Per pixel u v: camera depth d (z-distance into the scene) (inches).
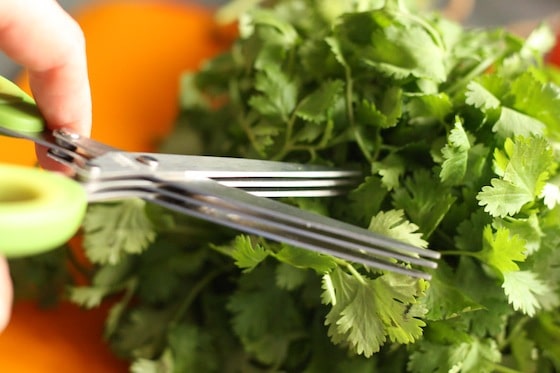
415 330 12.3
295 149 14.3
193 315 15.3
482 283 13.2
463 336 12.9
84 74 12.8
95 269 15.4
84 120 13.1
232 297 14.4
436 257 11.7
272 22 15.3
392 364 13.8
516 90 13.9
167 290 15.2
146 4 20.8
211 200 11.5
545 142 12.9
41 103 12.8
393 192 13.6
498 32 15.9
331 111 14.1
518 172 12.9
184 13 21.0
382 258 12.4
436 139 13.8
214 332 15.0
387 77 14.0
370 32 14.4
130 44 19.8
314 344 14.3
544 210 13.4
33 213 9.9
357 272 12.8
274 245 13.9
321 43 14.7
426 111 13.8
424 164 13.9
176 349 14.6
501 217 13.0
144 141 18.2
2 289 10.9
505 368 13.5
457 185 13.4
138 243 14.7
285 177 13.0
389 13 14.3
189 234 15.3
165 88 19.4
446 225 13.5
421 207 13.3
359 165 14.2
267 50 15.1
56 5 12.3
